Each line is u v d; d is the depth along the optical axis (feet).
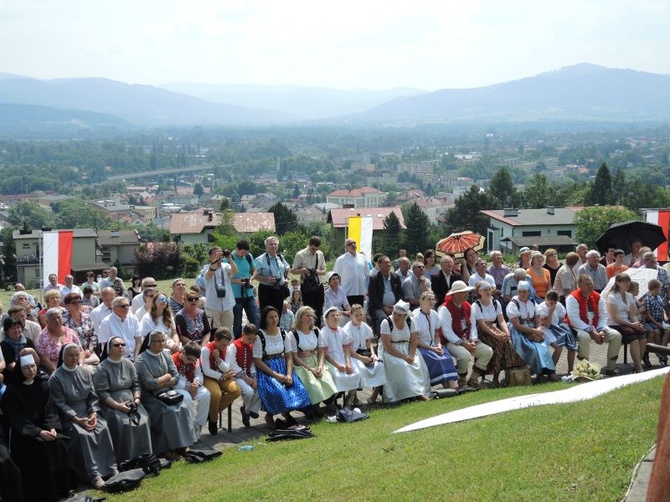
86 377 33.96
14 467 30.09
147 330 43.32
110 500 30.25
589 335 47.70
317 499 25.88
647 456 22.88
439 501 23.24
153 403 36.04
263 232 218.79
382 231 292.61
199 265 225.56
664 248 72.33
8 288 187.32
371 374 43.52
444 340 46.68
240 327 54.03
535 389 41.96
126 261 294.25
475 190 322.34
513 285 53.36
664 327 48.70
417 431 33.60
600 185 355.56
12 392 31.78
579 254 62.64
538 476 23.34
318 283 54.70
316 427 39.75
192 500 28.60
